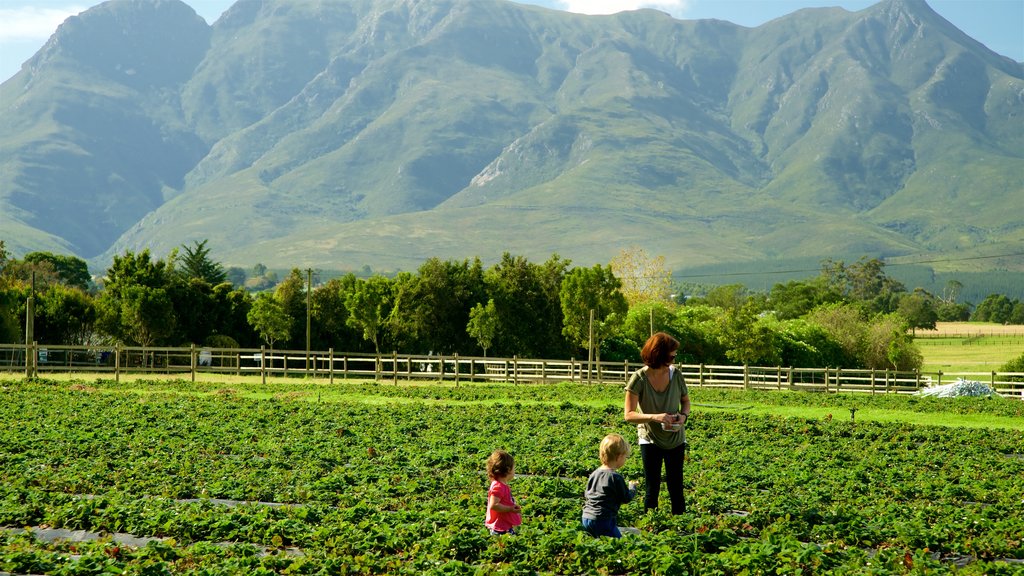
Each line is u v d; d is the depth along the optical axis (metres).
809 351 73.00
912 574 11.05
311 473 18.56
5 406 30.58
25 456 20.02
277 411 30.53
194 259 97.50
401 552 12.48
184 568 11.52
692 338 70.69
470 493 16.45
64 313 68.56
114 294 67.62
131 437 23.48
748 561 11.30
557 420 29.30
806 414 34.41
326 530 13.08
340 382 46.91
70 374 47.72
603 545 11.67
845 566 11.29
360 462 20.14
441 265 68.62
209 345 69.38
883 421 32.00
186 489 16.58
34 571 11.52
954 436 26.80
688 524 13.34
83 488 16.77
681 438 13.13
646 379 13.03
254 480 17.58
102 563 11.49
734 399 40.41
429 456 20.83
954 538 13.39
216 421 27.53
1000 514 14.83
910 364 78.69
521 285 67.94
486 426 27.22
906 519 14.52
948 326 175.62
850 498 16.47
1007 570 11.27
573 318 61.03
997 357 107.38
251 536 13.14
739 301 140.88
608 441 12.45
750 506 15.27
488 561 11.83
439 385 45.62
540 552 11.81
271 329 69.75
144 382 43.25
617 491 12.25
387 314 70.31
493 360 48.44
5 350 53.44
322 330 74.06
